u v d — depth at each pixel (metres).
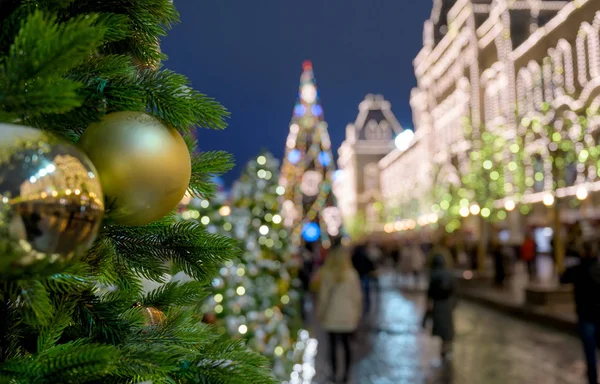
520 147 25.80
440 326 8.27
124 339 0.92
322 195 39.22
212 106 0.90
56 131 0.86
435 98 62.78
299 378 7.07
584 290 6.52
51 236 0.63
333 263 7.58
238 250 1.10
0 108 0.64
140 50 1.09
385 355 9.66
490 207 26.02
